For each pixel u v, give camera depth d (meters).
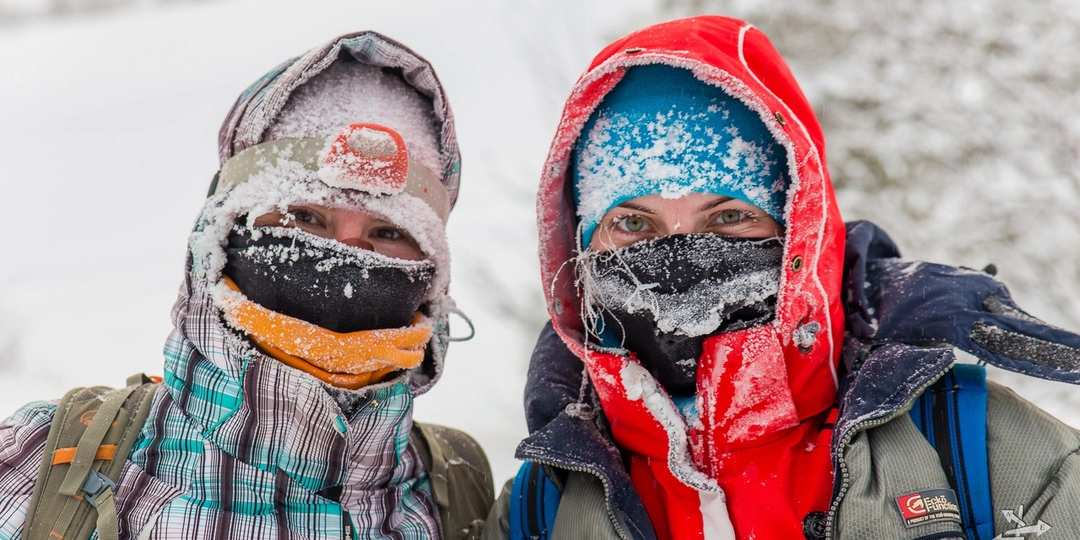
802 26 4.40
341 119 1.77
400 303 1.71
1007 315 1.47
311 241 1.65
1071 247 3.70
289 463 1.56
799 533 1.40
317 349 1.61
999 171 3.98
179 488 1.52
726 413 1.52
